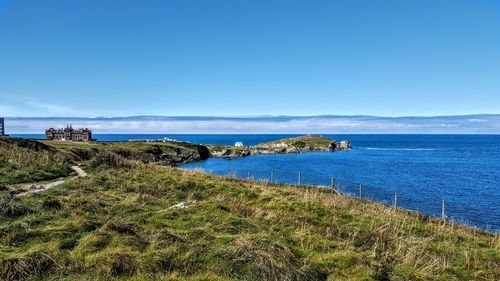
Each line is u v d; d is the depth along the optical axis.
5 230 14.13
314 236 16.98
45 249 12.51
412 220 26.75
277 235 16.19
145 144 116.44
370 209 28.23
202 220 17.31
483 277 15.47
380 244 17.67
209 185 31.02
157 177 33.06
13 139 48.69
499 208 49.22
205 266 12.50
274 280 11.92
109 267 11.63
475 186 68.38
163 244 13.70
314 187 43.34
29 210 17.53
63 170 35.44
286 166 105.56
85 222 15.40
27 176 30.12
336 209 25.38
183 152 124.81
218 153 143.38
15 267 11.15
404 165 110.94
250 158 136.50
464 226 29.77
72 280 11.09
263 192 28.66
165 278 11.48
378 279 12.97
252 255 12.80
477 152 189.62
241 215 19.09
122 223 15.09
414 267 15.08
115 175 32.69
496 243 22.62
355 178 79.38
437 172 91.94
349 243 16.78
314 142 195.25
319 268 13.12
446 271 15.45
